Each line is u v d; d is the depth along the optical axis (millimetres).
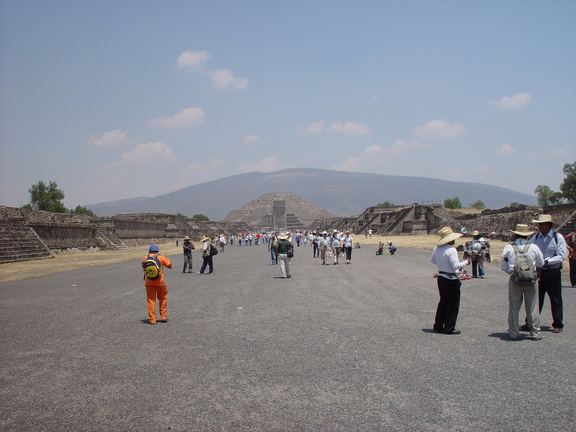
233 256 52031
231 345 10703
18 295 20281
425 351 9914
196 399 7352
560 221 48281
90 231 63812
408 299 17375
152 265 13281
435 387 7703
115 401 7328
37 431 6293
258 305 16438
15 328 13078
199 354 9977
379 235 112438
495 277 24719
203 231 143125
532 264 10609
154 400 7344
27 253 44781
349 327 12445
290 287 21641
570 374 8273
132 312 15531
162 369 8938
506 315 13938
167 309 15992
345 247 36500
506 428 6180
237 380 8211
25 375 8711
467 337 11156
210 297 18750
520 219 58625
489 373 8383
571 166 90125
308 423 6402
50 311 15898
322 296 18453
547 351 9812
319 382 8031
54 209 107875
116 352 10258
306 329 12273
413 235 100188
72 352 10328
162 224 108688
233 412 6816
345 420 6477
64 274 30453
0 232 44469
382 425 6301
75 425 6461
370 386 7789
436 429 6168
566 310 14641
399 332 11758
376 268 31656
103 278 27641
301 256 49094
